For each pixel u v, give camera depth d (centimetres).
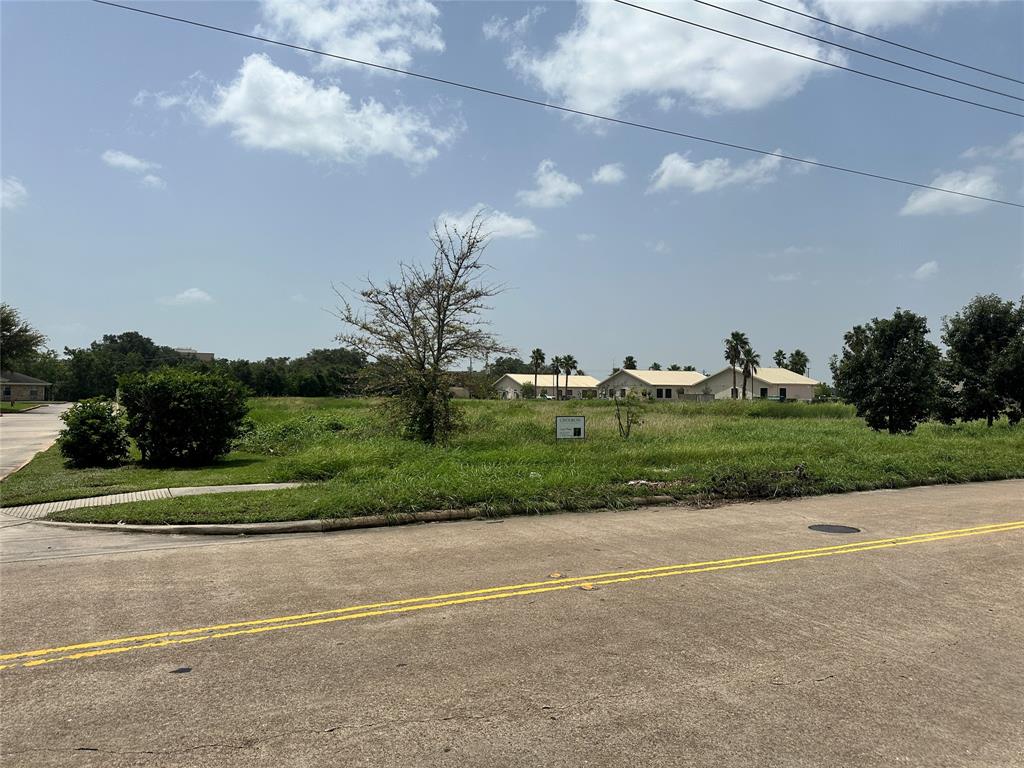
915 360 2478
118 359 10812
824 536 907
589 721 386
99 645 502
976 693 427
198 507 1006
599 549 827
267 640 513
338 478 1265
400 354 1850
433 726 380
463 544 857
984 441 2053
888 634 530
